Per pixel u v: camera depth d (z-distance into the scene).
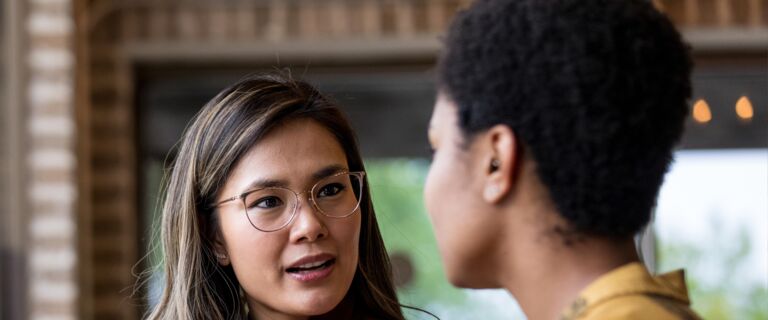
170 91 5.98
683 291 1.18
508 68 1.13
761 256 6.15
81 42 5.51
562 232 1.14
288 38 5.62
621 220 1.14
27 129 5.09
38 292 5.07
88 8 5.59
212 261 2.10
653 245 5.50
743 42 5.61
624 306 1.10
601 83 1.10
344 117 2.09
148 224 5.95
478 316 6.39
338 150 2.05
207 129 2.06
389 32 5.61
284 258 1.99
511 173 1.15
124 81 5.66
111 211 5.68
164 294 2.15
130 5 5.66
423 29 5.60
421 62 5.80
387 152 6.25
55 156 5.09
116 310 5.63
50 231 5.09
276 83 2.08
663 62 1.13
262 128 2.00
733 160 6.09
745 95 5.99
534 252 1.16
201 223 2.09
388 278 2.23
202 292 2.10
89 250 5.54
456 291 6.42
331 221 2.00
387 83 5.98
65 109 5.11
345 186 2.04
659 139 1.14
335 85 5.92
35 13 5.10
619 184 1.12
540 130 1.12
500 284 1.21
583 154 1.11
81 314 5.36
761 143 6.07
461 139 1.18
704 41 5.60
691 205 6.14
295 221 1.98
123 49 5.65
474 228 1.18
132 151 5.75
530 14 1.13
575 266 1.15
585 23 1.12
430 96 6.09
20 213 5.07
